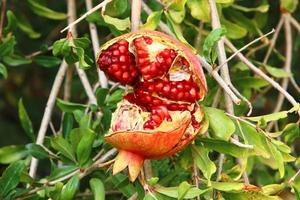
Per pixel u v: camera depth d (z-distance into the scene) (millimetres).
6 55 976
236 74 989
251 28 997
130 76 788
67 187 842
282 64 1125
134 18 833
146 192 792
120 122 777
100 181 857
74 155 881
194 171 817
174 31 843
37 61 1015
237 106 949
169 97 780
